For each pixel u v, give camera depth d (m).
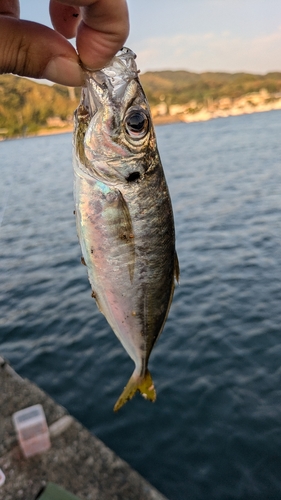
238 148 38.12
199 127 92.94
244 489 4.11
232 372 5.77
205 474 4.31
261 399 5.21
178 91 184.12
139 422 5.07
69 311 8.36
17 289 10.02
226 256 10.53
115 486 3.19
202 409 5.15
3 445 3.58
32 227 16.19
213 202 17.14
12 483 3.23
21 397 4.11
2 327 7.99
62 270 11.02
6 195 23.38
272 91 157.88
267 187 18.64
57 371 6.28
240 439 4.66
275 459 4.37
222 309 7.58
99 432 4.97
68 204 19.70
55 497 3.03
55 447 3.53
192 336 6.76
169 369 5.99
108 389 5.71
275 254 10.22
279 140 39.94
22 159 42.56
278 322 6.90
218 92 160.25
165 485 4.24
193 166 29.72
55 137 79.00
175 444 4.70
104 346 6.79
